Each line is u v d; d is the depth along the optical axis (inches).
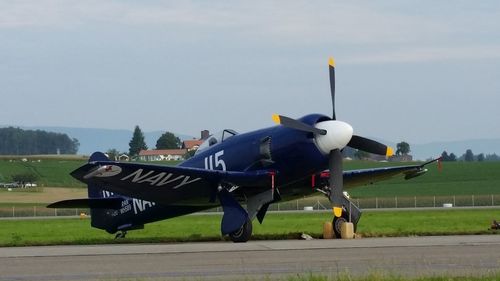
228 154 1060.5
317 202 2945.4
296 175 1027.9
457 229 1183.6
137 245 973.2
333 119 1038.4
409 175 1179.3
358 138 1065.5
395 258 708.7
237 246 871.1
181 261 710.5
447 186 4503.0
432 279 560.7
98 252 812.0
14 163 6023.6
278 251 791.1
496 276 572.4
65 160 6422.2
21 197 4389.8
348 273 582.9
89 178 974.4
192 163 1098.7
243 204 1119.6
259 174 1016.2
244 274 619.2
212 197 1059.3
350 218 1084.5
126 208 1205.7
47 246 1005.8
